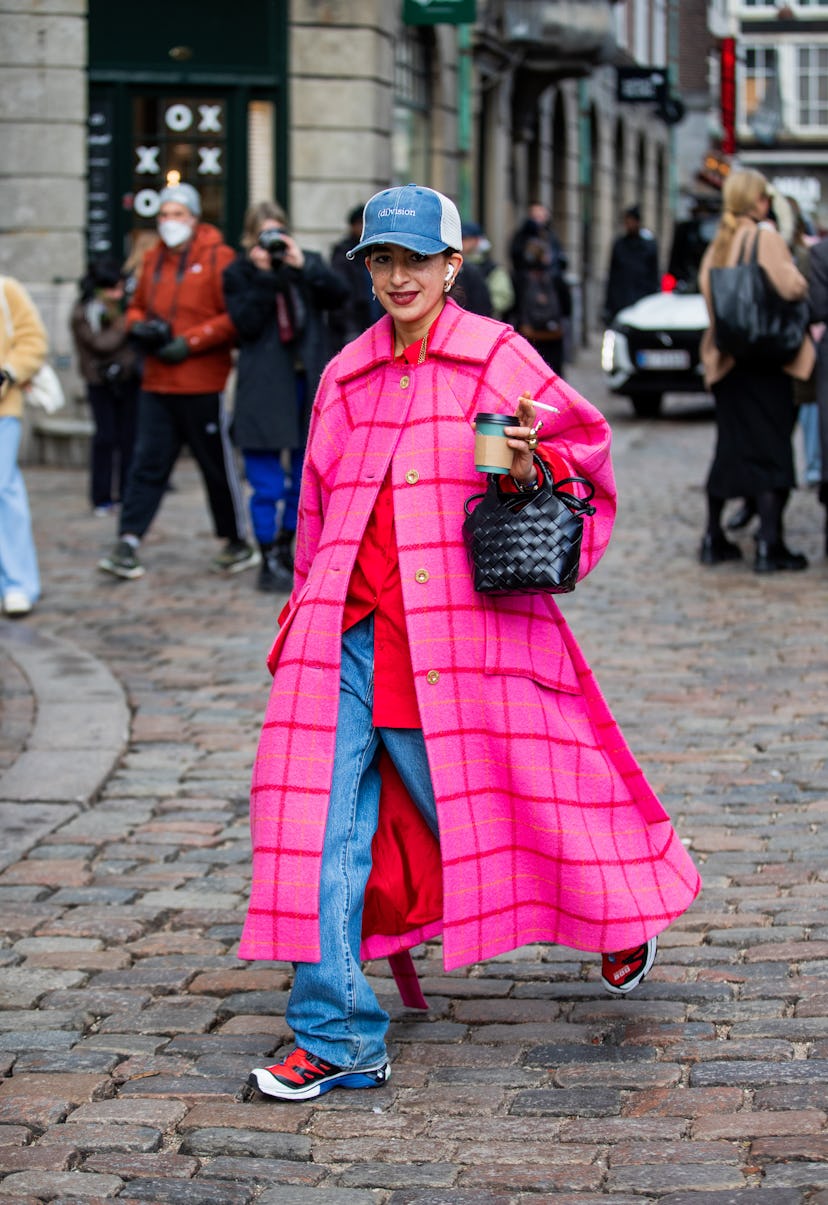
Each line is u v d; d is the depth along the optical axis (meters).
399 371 4.18
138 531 11.48
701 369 21.08
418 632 4.06
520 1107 4.06
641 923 4.11
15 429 10.20
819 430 11.04
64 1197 3.70
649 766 6.99
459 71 26.20
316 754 4.09
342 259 12.13
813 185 74.69
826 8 73.06
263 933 4.05
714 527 11.45
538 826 4.11
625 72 40.91
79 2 18.58
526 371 4.15
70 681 8.51
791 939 5.06
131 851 6.13
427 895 4.20
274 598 10.86
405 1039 4.50
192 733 7.73
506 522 3.96
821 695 8.09
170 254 11.31
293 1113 4.07
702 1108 4.00
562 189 36.94
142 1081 4.27
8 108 18.55
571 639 4.23
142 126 19.25
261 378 10.74
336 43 19.38
